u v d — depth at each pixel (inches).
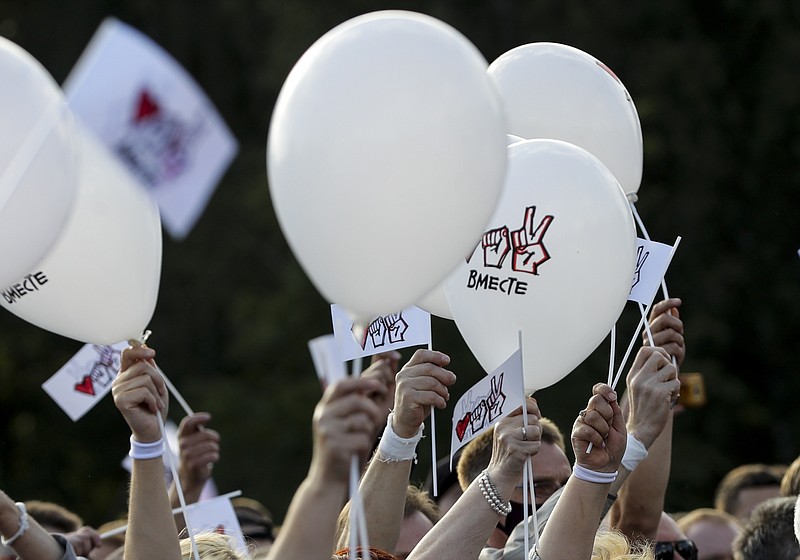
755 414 1466.5
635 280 404.2
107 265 352.2
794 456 1480.1
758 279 1507.1
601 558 370.0
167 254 1593.3
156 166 269.9
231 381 1514.5
